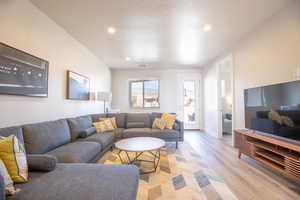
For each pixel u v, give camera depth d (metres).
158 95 5.99
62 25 2.65
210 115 4.96
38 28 2.18
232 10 2.21
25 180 1.14
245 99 2.80
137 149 2.13
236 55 3.37
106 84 5.39
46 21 2.35
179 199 1.60
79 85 3.38
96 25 2.64
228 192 1.72
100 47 3.70
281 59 2.22
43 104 2.31
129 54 4.20
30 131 1.74
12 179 1.10
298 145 1.79
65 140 2.31
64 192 1.01
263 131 2.36
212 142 3.92
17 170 1.14
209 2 2.03
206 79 5.39
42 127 1.95
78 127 2.71
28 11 2.00
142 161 2.63
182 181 1.97
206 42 3.35
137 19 2.45
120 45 3.56
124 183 1.13
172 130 3.47
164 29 2.77
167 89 5.93
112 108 6.02
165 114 3.85
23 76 1.91
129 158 2.67
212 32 2.88
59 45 2.69
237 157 2.82
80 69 3.47
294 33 2.04
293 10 2.04
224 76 5.47
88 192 1.01
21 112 1.92
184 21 2.50
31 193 1.00
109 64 5.29
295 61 2.03
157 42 3.36
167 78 5.94
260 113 2.42
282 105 2.02
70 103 3.09
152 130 3.47
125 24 2.60
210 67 4.99
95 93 4.34
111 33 2.94
